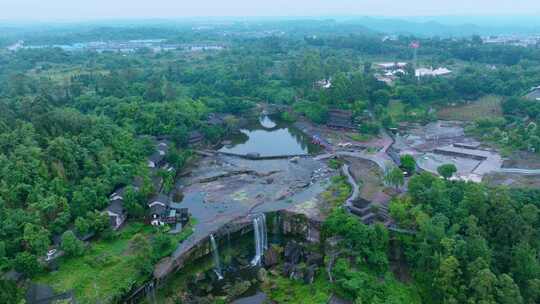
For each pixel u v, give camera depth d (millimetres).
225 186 127562
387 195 112125
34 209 91625
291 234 106938
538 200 93312
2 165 98500
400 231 92500
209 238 97062
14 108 138000
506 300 68688
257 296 82750
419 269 85562
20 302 68062
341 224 93938
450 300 71938
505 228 82188
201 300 84062
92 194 101688
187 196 121125
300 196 118750
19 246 85250
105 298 77875
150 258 87625
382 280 83875
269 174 135750
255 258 100000
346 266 83250
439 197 95125
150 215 104875
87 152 117500
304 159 148250
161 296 85938
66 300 73062
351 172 131375
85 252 89312
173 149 141875
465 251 77250
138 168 124500
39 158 104250
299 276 88688
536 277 74312
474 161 137875
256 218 105000
